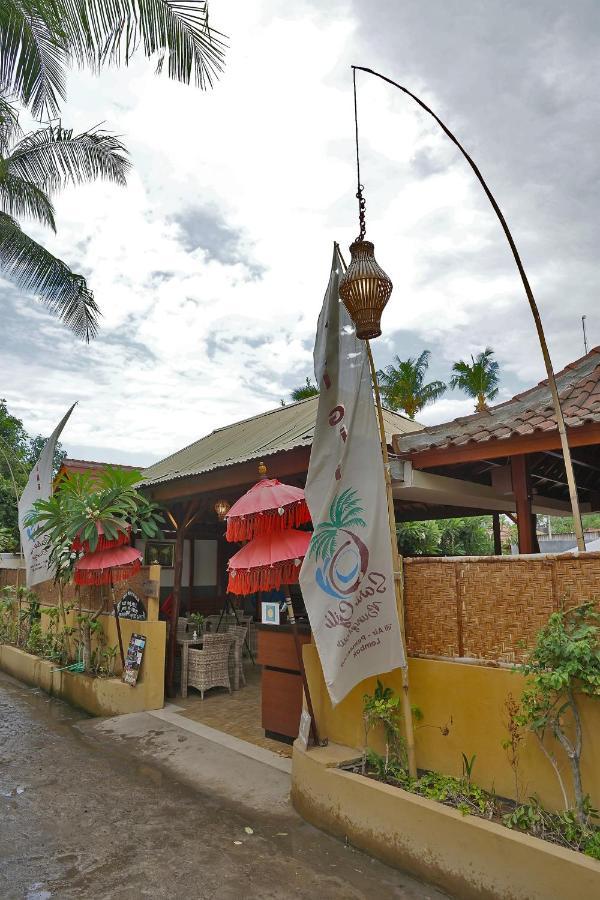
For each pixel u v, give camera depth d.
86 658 8.28
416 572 4.23
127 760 5.66
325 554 4.18
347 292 3.79
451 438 5.71
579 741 3.14
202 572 12.66
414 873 3.43
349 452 4.25
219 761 5.52
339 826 3.96
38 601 10.98
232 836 4.03
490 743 3.66
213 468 7.41
